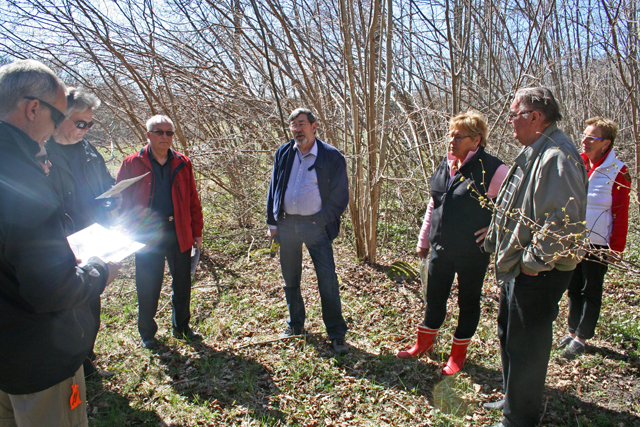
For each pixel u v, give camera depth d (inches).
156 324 126.5
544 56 224.4
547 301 78.8
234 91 207.5
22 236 51.6
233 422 94.6
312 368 112.5
